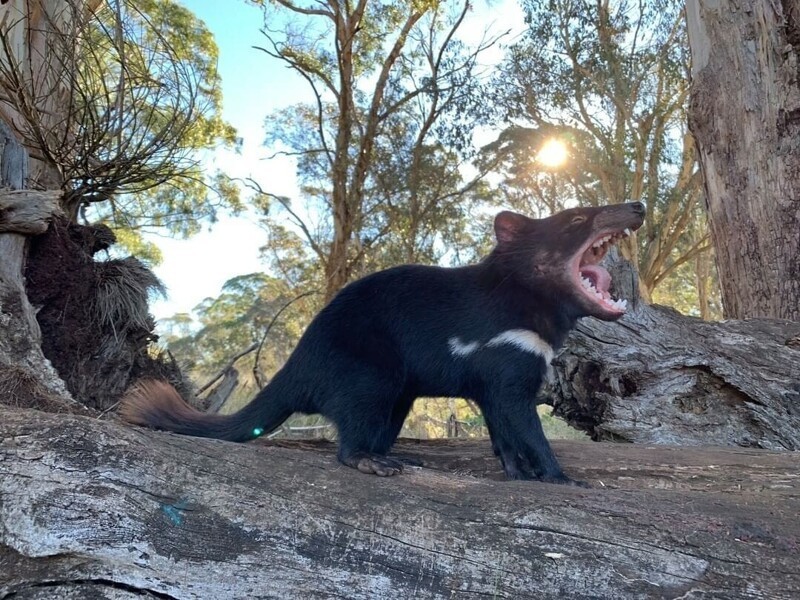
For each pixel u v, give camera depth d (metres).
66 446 0.64
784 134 1.65
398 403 0.92
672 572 0.61
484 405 0.88
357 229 4.98
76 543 0.61
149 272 1.33
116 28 1.80
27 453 0.63
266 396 0.88
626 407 1.33
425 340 0.87
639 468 0.89
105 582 0.62
